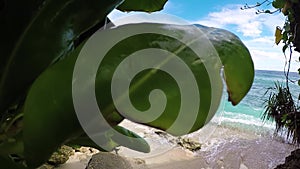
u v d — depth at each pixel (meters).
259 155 1.76
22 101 0.34
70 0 0.32
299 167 1.42
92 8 0.33
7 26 0.32
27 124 0.28
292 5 1.39
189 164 1.67
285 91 1.78
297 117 1.71
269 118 1.89
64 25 0.32
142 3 0.52
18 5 0.32
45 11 0.32
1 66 0.32
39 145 0.28
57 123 0.28
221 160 1.74
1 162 0.31
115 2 0.34
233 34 0.31
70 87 0.28
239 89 0.27
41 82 0.29
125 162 1.31
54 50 0.32
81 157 1.41
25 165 0.34
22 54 0.32
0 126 0.35
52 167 1.21
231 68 0.28
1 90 0.32
